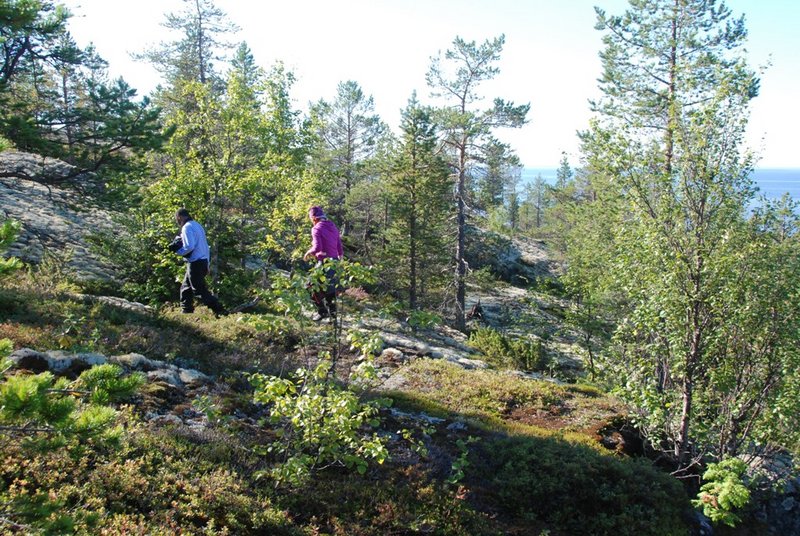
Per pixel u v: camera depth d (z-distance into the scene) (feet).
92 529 14.33
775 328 30.71
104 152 37.96
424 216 94.02
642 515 24.76
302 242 52.75
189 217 34.30
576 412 37.45
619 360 37.04
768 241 32.09
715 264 29.89
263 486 19.98
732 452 32.55
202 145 51.19
